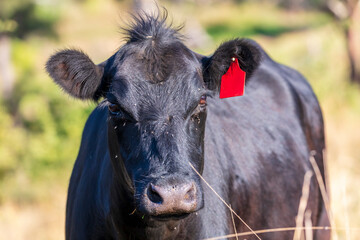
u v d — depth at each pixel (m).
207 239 8.16
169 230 7.78
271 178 9.77
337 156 19.03
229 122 9.60
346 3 36.06
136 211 7.64
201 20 92.06
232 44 7.82
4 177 25.05
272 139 10.12
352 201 14.42
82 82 7.89
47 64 7.79
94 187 8.57
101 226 8.36
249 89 10.43
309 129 11.38
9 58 41.16
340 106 30.31
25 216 21.28
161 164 6.74
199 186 6.81
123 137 7.30
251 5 102.50
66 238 9.45
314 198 10.84
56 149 25.50
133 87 7.24
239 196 9.05
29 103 32.56
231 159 9.12
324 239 11.27
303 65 37.66
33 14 43.91
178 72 7.30
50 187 24.08
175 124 7.04
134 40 7.74
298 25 84.50
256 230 9.34
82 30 67.81
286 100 10.86
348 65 38.75
